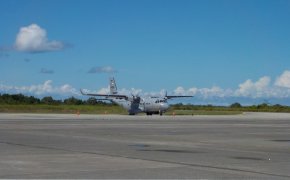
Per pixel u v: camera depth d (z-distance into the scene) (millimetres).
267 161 17562
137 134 31938
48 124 44156
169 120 59250
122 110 113688
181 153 19969
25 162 16391
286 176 14016
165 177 13508
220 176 13836
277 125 48875
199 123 51188
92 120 55625
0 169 14711
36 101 146125
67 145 22969
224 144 24859
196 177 13586
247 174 14297
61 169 14828
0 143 23688
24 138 27016
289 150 22047
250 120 63344
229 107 155500
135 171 14562
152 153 19797
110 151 20406
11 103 136125
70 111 110062
